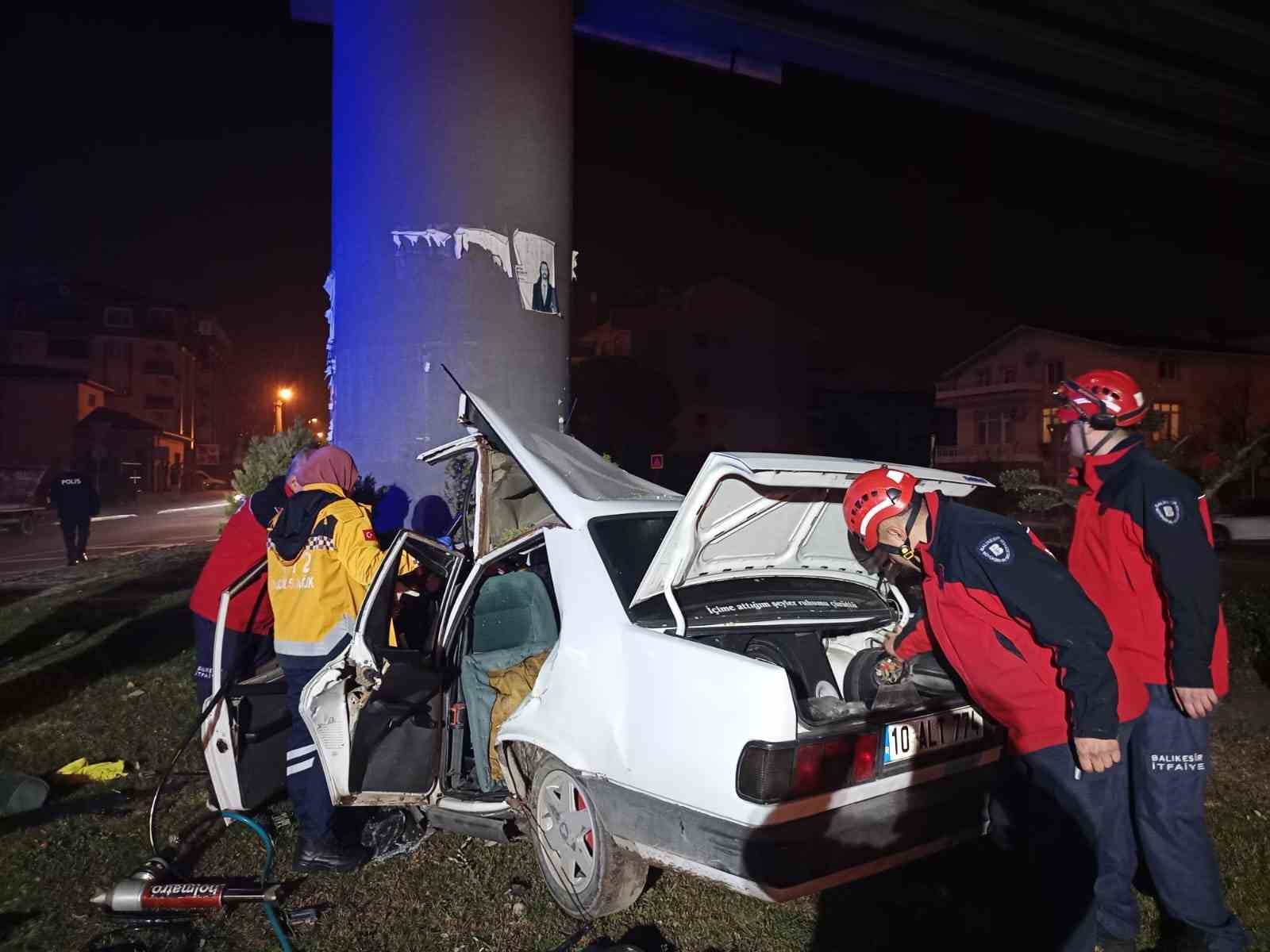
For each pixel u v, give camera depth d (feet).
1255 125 63.21
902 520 10.02
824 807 9.46
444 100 28.37
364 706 12.22
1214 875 10.11
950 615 9.98
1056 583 9.14
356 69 29.32
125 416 188.55
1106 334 135.64
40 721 20.58
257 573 14.30
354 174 29.25
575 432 132.67
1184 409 124.26
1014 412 140.87
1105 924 10.72
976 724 11.00
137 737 19.29
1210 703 9.54
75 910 12.07
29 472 90.53
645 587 11.27
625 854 10.98
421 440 28.09
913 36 49.39
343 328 29.53
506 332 28.66
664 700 10.15
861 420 160.15
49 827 14.64
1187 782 10.03
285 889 12.62
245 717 14.28
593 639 11.34
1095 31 50.88
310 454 13.88
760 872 9.20
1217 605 9.58
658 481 120.88
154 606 33.83
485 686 13.14
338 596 13.21
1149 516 9.78
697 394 168.86
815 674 13.62
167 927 11.66
